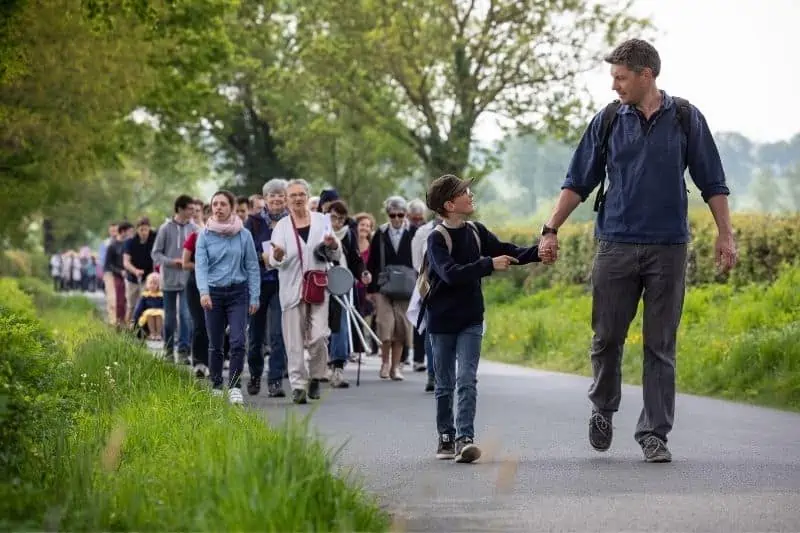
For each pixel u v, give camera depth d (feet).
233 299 98.58
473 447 65.10
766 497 54.08
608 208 66.49
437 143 311.27
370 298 132.87
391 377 122.93
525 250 66.69
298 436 46.01
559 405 95.14
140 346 98.32
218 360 99.19
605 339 66.85
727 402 96.94
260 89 404.77
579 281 211.20
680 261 65.72
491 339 158.71
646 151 65.36
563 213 66.90
